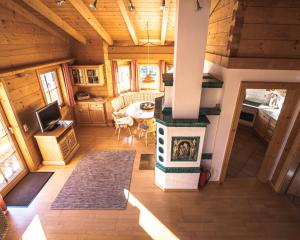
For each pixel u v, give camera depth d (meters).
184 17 2.21
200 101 2.92
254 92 5.53
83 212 2.98
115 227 2.74
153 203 3.12
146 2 3.41
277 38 2.48
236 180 3.60
